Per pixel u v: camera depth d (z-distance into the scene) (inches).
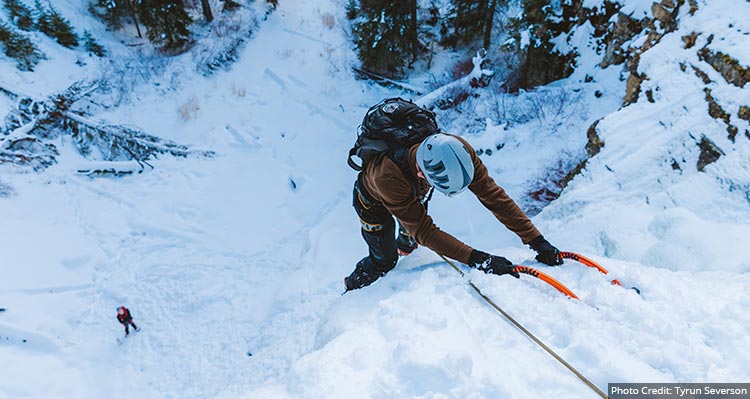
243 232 400.5
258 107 584.4
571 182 260.2
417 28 690.2
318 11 794.2
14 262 327.9
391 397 56.1
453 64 679.7
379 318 73.5
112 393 270.4
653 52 269.4
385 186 73.0
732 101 201.6
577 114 405.4
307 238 334.0
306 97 605.0
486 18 636.1
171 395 264.1
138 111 558.3
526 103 459.8
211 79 625.3
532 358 58.9
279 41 718.5
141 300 333.7
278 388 66.4
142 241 392.5
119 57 619.2
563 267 79.2
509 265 76.6
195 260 368.5
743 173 177.9
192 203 438.0
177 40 654.5
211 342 292.5
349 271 260.7
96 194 437.4
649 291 68.0
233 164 497.0
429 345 61.4
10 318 291.6
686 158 212.7
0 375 261.4
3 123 451.8
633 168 229.1
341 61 679.7
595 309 64.7
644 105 251.1
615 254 175.8
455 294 73.6
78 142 486.3
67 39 582.2
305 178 455.8
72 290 335.6
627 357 56.2
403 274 86.0
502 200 82.0
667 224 156.3
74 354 289.7
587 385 53.6
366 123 79.0
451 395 54.6
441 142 63.8
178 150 503.5
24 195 398.9
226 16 735.1
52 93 507.2
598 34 472.1
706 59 227.9
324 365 64.0
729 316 59.4
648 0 394.9
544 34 508.1
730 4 240.5
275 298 271.6
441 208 322.3
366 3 642.2
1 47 510.0
